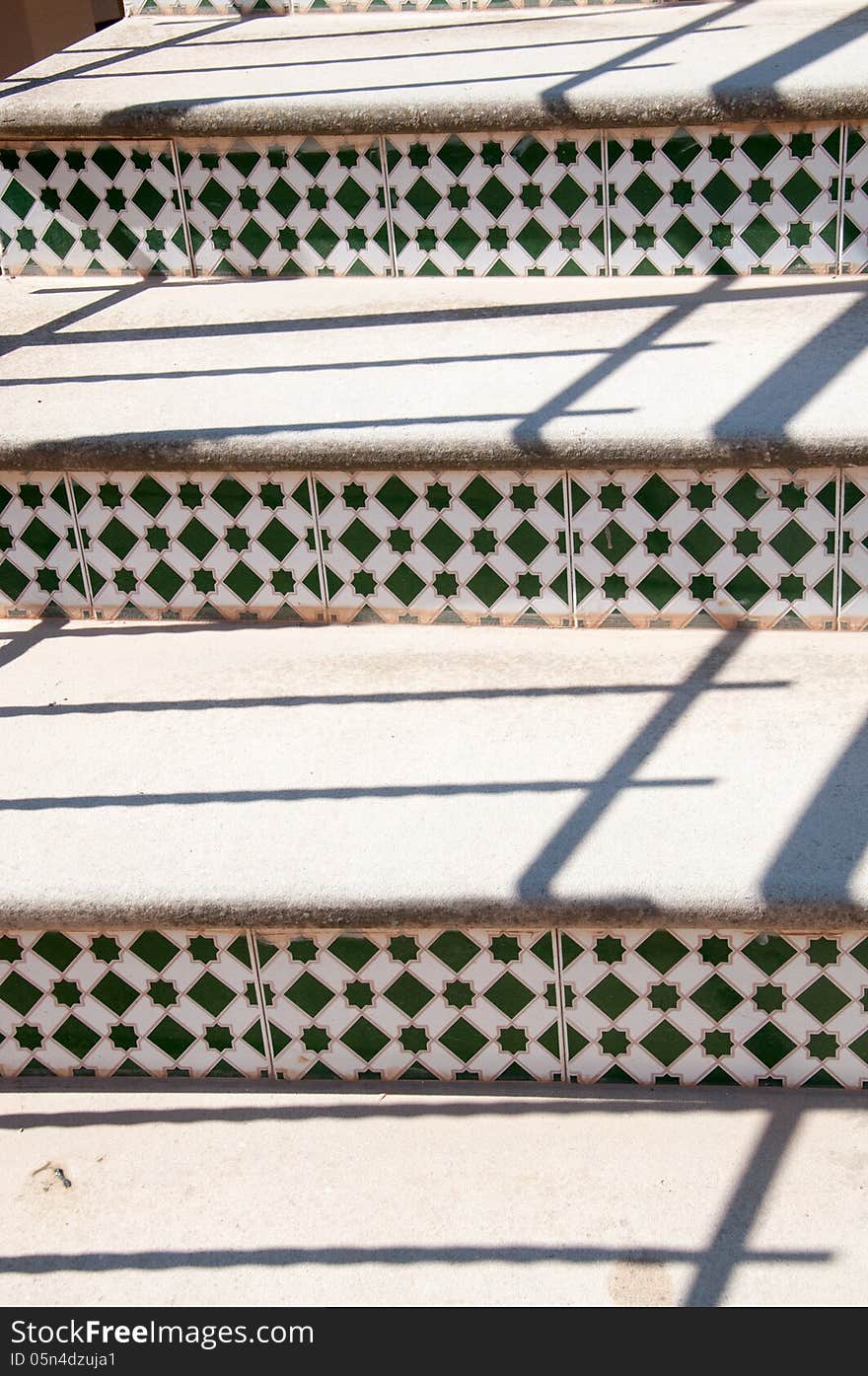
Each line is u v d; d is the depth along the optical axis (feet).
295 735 6.31
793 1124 5.51
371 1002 5.77
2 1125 5.80
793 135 7.59
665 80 7.73
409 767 6.02
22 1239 5.27
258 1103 5.85
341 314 8.09
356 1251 5.13
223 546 7.14
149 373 7.51
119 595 7.38
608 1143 5.49
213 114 8.13
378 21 10.32
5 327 8.25
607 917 5.30
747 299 7.75
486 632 7.07
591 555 6.83
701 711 6.22
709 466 6.42
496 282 8.36
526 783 5.85
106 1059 6.04
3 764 6.25
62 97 8.55
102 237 8.82
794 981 5.47
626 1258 5.01
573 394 6.80
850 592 6.68
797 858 5.30
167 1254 5.18
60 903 5.53
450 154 8.06
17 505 7.20
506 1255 5.06
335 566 7.10
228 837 5.72
